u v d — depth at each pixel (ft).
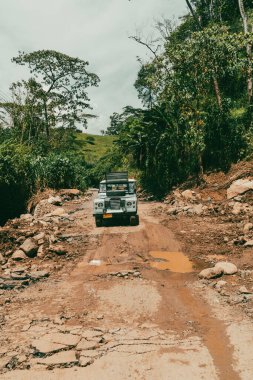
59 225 40.34
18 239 32.55
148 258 28.02
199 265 25.86
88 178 95.66
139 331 15.72
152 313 17.70
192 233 34.40
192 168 60.23
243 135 55.98
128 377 12.39
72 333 15.66
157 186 66.23
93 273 24.59
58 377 12.51
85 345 14.56
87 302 19.36
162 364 13.08
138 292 20.57
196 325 16.26
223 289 20.63
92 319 17.15
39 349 14.35
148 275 23.80
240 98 69.51
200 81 58.44
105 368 12.96
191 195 52.85
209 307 18.29
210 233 33.91
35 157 76.38
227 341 14.64
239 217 39.78
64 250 29.60
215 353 13.75
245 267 24.36
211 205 46.70
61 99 127.24
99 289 21.33
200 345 14.37
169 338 15.02
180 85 59.06
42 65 121.90
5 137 85.40
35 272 24.67
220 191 51.42
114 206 38.65
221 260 26.50
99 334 15.49
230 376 12.26
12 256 29.04
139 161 67.21
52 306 19.01
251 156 53.31
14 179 66.18
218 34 57.77
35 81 111.04
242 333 15.21
